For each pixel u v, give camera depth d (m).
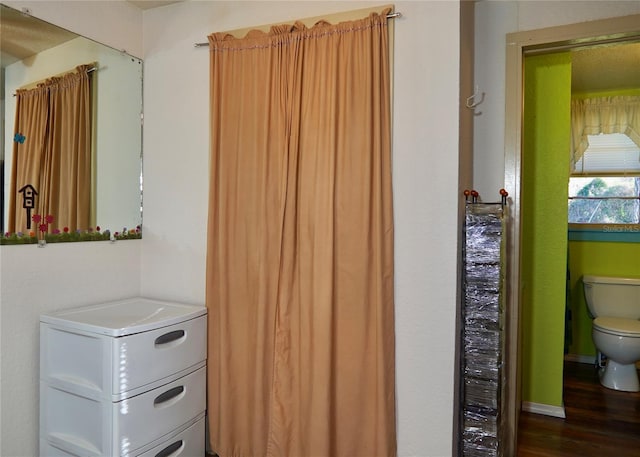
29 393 1.73
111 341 1.53
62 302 1.86
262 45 1.93
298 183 1.86
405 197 1.75
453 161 1.68
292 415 1.88
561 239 2.59
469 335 1.84
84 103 1.94
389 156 1.75
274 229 1.89
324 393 1.75
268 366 1.91
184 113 2.17
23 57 1.69
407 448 1.76
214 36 2.01
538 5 2.06
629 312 3.17
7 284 1.66
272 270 1.89
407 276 1.75
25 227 1.70
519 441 2.29
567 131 2.55
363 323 1.75
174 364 1.78
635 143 3.46
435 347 1.71
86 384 1.60
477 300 1.83
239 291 1.98
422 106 1.72
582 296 3.59
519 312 2.19
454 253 1.68
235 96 1.99
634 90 3.46
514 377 2.13
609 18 1.92
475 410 1.83
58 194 1.83
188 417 1.87
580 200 3.59
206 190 2.12
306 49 1.85
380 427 1.72
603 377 3.11
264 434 1.92
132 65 2.20
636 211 3.43
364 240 1.74
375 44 1.74
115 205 2.11
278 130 1.89
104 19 2.03
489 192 2.17
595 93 3.57
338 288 1.78
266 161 1.89
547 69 2.57
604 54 2.74
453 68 1.67
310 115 1.84
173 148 2.20
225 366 1.97
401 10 1.75
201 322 1.96
